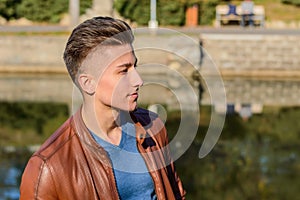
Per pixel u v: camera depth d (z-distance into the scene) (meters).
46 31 21.78
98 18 2.15
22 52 20.97
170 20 24.64
